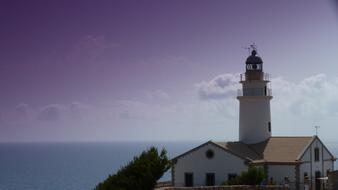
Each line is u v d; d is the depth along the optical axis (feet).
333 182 172.96
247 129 203.62
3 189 415.85
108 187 123.34
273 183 172.55
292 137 199.11
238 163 178.60
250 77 204.44
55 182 461.37
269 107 205.26
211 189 153.69
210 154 183.62
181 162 188.03
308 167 189.57
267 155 189.16
